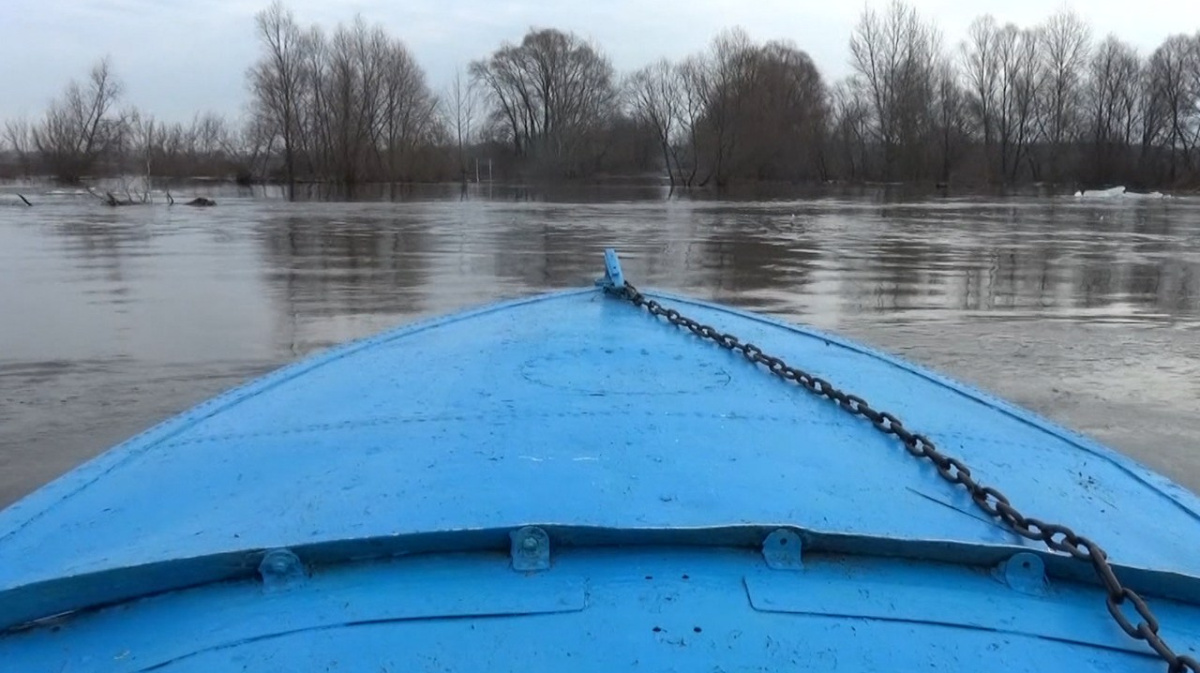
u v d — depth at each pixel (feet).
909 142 194.59
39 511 5.37
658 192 156.76
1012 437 6.86
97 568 4.28
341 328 26.32
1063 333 26.45
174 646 3.79
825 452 5.83
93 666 3.76
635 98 206.49
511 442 5.77
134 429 16.42
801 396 7.18
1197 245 57.00
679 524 4.54
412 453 5.64
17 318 27.66
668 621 3.83
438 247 52.60
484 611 3.88
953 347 24.41
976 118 200.75
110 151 194.59
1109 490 5.99
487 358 8.22
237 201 116.26
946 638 3.87
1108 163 193.88
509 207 101.81
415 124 191.72
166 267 41.63
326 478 5.31
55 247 51.65
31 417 17.06
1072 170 198.18
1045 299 33.50
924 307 31.42
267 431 6.37
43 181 191.21
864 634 3.83
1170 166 194.49
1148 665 3.87
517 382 7.30
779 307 31.27
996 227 74.59
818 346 9.84
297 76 177.88
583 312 10.99
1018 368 21.97
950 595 4.17
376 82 182.70
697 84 187.93
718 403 6.77
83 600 4.08
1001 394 19.53
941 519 4.89
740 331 10.39
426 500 4.84
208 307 29.96
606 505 4.75
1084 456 6.71
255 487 5.33
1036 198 144.25
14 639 3.96
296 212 90.38
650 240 58.44
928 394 7.93
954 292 35.22
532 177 216.33
